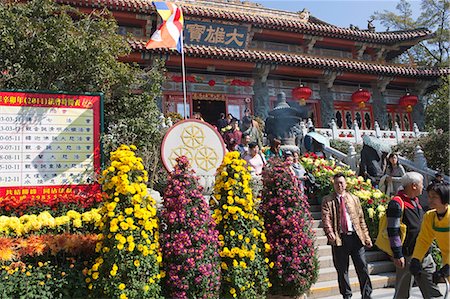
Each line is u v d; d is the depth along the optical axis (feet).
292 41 81.82
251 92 73.31
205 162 26.66
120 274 16.99
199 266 17.61
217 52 63.98
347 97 81.76
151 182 30.50
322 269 27.48
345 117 80.94
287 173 21.95
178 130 26.63
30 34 31.60
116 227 17.31
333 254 21.53
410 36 84.89
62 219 20.97
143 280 17.15
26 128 25.26
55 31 31.99
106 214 18.03
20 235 20.03
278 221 20.90
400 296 17.76
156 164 32.19
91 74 33.14
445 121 85.20
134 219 17.87
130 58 60.13
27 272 17.51
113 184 18.31
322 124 77.41
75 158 26.08
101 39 34.68
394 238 16.98
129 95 35.81
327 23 85.87
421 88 85.35
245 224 19.69
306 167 38.93
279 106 50.29
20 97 25.41
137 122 32.55
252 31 75.00
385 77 79.46
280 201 21.24
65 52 31.27
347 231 21.04
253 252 19.24
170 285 17.75
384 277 27.40
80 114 26.71
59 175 25.50
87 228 21.86
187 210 18.44
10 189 24.30
